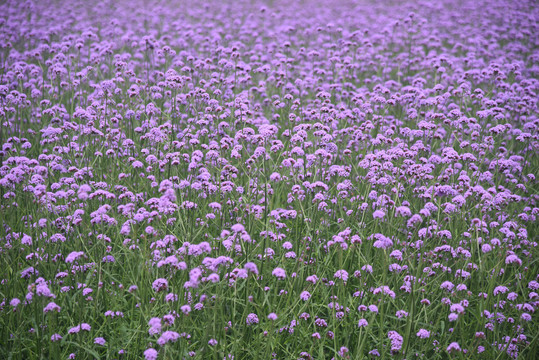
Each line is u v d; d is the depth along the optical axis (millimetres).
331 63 10250
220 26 14898
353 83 10219
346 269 4711
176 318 3891
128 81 8172
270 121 8008
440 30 15000
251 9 18312
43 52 10125
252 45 12836
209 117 6801
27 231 4977
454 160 5785
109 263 4605
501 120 7957
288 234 5301
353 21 15609
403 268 4609
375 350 3924
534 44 12984
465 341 4066
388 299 4273
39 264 4320
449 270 4656
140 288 3996
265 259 4605
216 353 3674
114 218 4602
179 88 7879
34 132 6664
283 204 5812
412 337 4105
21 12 14625
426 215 4875
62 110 7086
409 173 5719
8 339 3846
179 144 5906
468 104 8891
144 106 7047
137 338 3846
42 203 4828
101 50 9312
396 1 20359
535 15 14703
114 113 7074
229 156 6340
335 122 7062
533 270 4855
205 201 5184
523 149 7230
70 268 4395
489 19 15391
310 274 4688
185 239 4469
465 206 5426
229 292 4312
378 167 5578
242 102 7031
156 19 15359
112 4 17875
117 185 5484
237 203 5316
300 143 6504
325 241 5031
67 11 15328
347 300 4426
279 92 9039
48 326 3871
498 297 4207
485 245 4527
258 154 5566
